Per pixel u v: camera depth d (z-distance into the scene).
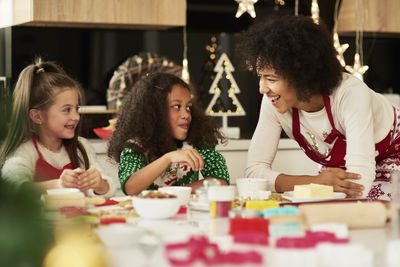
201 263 0.84
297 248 0.93
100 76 3.82
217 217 1.38
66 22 3.29
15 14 3.42
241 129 4.25
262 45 1.81
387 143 1.94
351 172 1.78
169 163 1.84
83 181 1.67
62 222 1.05
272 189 1.99
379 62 4.38
